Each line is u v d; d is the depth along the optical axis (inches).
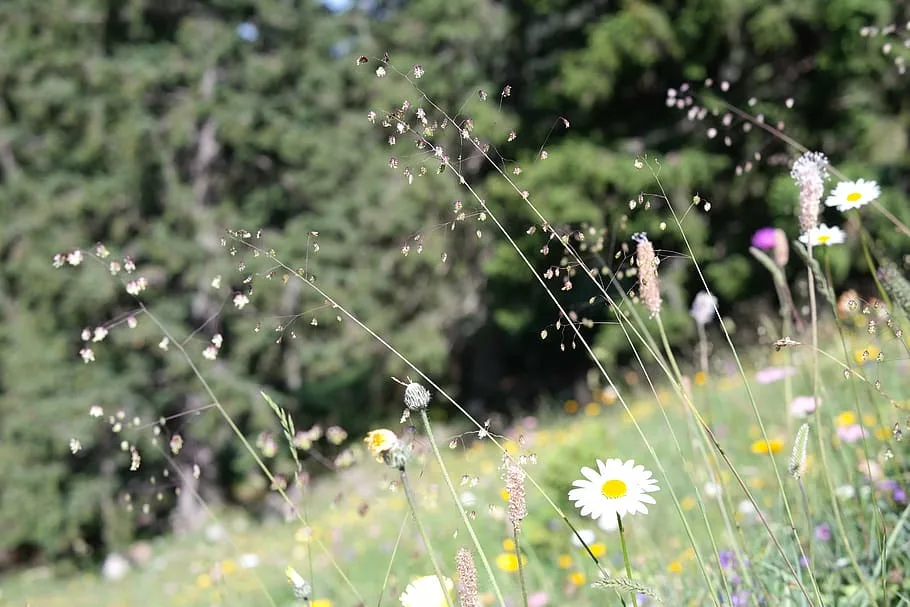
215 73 490.9
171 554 358.6
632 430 196.5
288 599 144.1
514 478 42.0
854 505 78.0
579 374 484.4
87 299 437.7
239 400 441.7
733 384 182.1
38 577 436.1
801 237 57.2
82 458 447.8
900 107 310.7
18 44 449.7
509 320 382.3
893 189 300.2
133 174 458.3
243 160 499.8
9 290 477.7
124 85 451.5
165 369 454.0
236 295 58.9
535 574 105.9
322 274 447.8
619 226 60.4
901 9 293.7
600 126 355.6
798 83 326.0
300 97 508.4
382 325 453.4
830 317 185.3
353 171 487.5
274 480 61.8
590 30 349.4
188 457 442.6
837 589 66.6
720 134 293.4
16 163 473.7
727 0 309.3
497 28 410.6
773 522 84.9
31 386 440.5
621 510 44.7
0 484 436.5
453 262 422.6
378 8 508.1
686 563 84.7
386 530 178.9
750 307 327.3
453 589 54.2
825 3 301.0
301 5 508.4
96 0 458.0
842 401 102.0
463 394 504.1
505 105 366.6
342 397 482.3
